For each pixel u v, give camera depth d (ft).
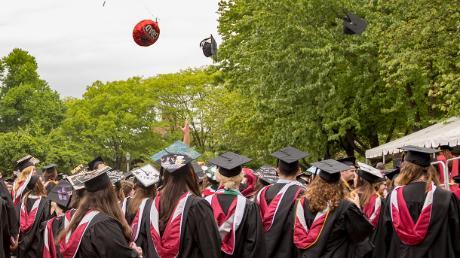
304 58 77.77
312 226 20.30
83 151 162.91
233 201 20.79
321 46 76.59
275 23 80.12
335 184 20.39
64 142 157.38
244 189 30.76
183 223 16.60
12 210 26.78
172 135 170.71
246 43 88.99
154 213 17.11
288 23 78.38
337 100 78.07
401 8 64.54
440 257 20.20
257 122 88.69
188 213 16.66
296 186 22.88
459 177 26.96
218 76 121.29
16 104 171.12
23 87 170.91
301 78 78.84
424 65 62.90
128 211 24.58
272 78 80.64
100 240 15.42
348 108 81.05
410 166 20.98
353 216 19.85
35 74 184.14
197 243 16.70
